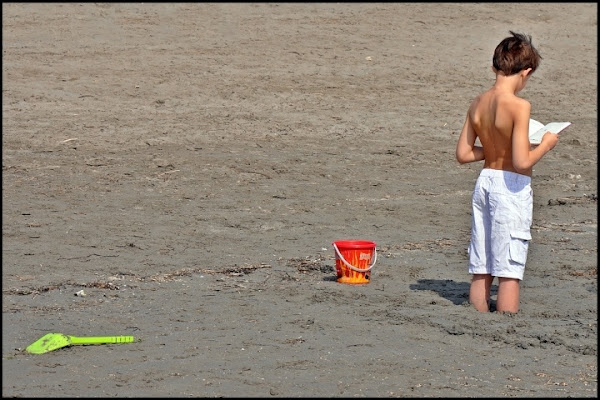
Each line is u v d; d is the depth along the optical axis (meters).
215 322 14.40
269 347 13.12
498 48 15.09
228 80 37.41
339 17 46.44
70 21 43.50
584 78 40.91
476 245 15.12
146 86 36.22
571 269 17.97
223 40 42.19
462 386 11.67
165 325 14.25
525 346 13.23
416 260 18.75
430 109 35.66
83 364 12.39
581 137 33.19
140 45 40.88
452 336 13.70
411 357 12.73
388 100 36.41
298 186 25.97
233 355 12.77
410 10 48.16
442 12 48.16
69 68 37.59
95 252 19.20
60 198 23.98
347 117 34.09
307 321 14.40
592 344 13.33
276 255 19.12
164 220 22.12
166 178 26.27
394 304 15.39
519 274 14.91
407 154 30.16
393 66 40.41
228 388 11.53
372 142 31.38
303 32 43.94
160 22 44.16
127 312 15.02
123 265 18.22
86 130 31.00
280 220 22.38
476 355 12.86
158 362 12.47
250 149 29.70
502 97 14.73
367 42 43.12
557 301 15.66
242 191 25.22
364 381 11.80
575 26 47.31
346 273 16.81
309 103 35.47
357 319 14.52
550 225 22.09
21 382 11.71
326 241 20.45
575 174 28.33
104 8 45.75
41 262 18.38
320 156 29.33
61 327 14.19
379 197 25.11
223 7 47.00
